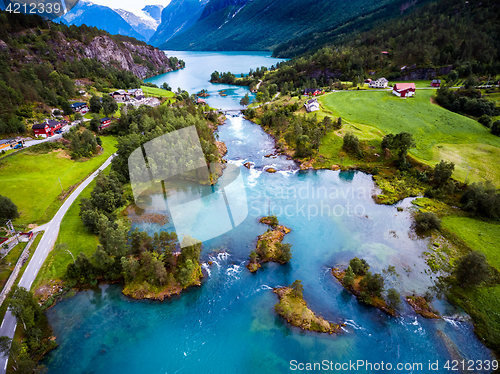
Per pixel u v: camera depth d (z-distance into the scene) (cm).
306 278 5456
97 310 4831
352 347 4219
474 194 7162
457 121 11194
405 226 6800
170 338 4384
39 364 3997
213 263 5741
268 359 4069
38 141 9444
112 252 5369
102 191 6912
